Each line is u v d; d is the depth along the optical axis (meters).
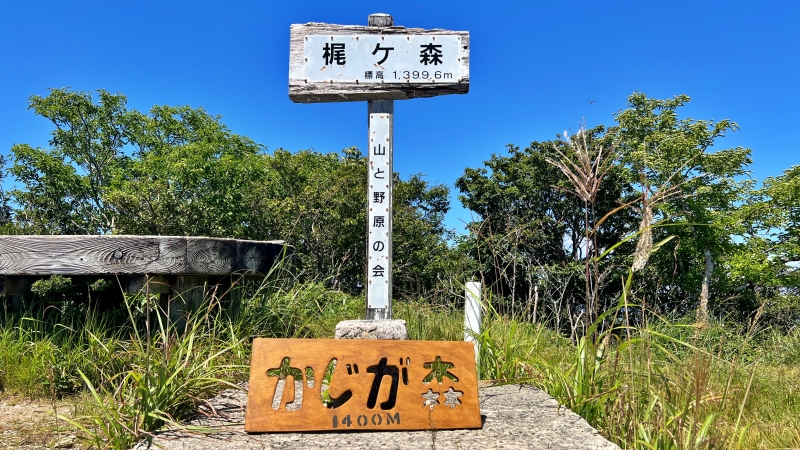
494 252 4.72
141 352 2.66
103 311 3.62
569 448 2.04
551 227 14.02
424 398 2.32
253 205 14.38
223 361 3.31
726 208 14.57
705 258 14.07
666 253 11.55
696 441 2.03
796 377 4.53
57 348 3.15
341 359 2.36
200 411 2.40
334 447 2.04
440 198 20.34
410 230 13.14
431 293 5.62
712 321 5.32
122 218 12.84
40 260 3.33
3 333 3.29
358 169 14.59
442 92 3.39
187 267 3.46
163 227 12.48
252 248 3.99
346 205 13.45
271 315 4.26
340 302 5.98
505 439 2.15
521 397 2.85
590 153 2.76
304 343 2.36
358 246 13.40
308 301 5.13
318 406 2.27
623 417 2.40
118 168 20.50
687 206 13.73
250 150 21.81
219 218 14.45
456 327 4.58
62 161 19.62
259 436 2.17
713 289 14.03
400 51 3.39
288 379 2.31
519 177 15.63
